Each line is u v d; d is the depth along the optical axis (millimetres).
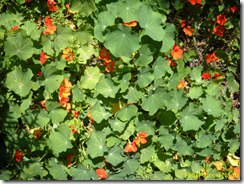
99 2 1037
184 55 1178
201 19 1174
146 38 1025
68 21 1095
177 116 1131
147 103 1065
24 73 1012
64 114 1060
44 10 1086
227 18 1161
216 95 1194
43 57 1022
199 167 1197
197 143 1135
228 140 1211
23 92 1021
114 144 1088
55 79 1033
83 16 1066
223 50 1195
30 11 1072
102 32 989
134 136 1115
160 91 1059
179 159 1188
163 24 1032
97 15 1054
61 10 1079
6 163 1105
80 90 1053
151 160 1163
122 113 1070
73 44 1048
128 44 995
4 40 1034
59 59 1056
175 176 1210
